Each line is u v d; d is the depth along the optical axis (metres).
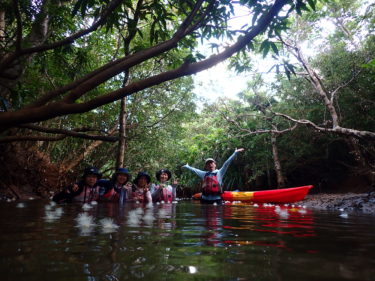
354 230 1.83
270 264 0.89
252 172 13.37
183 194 15.43
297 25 8.84
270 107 10.98
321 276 0.75
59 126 9.24
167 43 2.68
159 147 10.23
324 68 9.49
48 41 5.49
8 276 0.76
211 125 14.41
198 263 0.91
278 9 2.44
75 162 10.17
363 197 6.64
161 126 10.12
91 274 0.78
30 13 4.34
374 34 9.02
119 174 5.55
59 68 5.96
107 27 3.85
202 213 3.29
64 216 2.54
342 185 11.33
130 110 9.41
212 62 2.53
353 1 9.39
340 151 11.19
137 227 1.84
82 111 2.33
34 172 8.54
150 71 8.84
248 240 1.37
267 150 11.97
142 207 4.25
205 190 7.08
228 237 1.47
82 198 5.19
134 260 0.95
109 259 0.96
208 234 1.57
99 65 8.66
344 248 1.17
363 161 9.20
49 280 0.73
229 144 12.12
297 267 0.85
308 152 10.88
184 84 9.58
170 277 0.76
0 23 5.89
